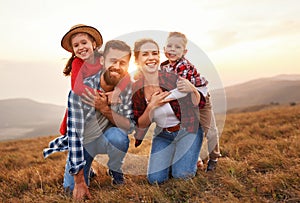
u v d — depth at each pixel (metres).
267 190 3.27
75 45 3.54
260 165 4.06
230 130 7.86
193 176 3.79
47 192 4.08
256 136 6.60
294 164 3.99
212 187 3.54
